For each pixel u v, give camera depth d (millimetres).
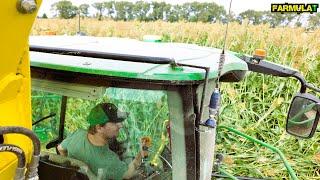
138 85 1859
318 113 2463
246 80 7242
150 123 2002
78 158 2174
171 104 1884
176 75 1790
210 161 2211
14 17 1299
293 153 5926
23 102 1479
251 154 5801
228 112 6613
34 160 1418
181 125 1892
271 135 6328
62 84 1972
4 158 1397
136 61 1873
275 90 7059
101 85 1897
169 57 1947
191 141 1912
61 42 2568
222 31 9680
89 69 1845
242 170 5430
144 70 1822
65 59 2002
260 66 2918
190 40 10500
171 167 1996
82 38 2904
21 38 1374
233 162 5562
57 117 2418
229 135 5957
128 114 2033
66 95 2000
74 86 1941
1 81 1367
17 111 1444
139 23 11711
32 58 2002
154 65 1917
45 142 2428
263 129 6348
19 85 1434
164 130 1976
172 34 10562
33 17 1368
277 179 5023
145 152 2078
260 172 5254
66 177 2088
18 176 1387
